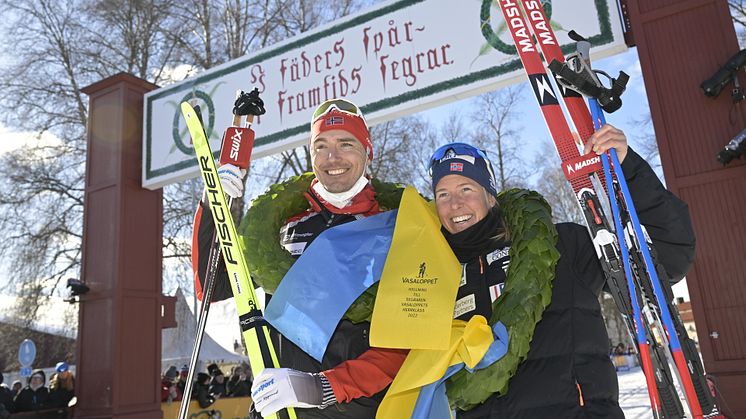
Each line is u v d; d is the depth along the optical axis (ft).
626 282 4.47
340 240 5.85
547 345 4.68
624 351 75.05
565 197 59.41
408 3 15.14
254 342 4.96
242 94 5.89
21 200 42.34
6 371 49.65
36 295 41.45
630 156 4.61
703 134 11.36
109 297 19.04
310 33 16.57
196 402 27.22
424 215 5.73
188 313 43.42
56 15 43.37
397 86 14.87
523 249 4.92
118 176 19.74
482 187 5.39
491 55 13.78
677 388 4.19
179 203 41.78
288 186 6.68
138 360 19.11
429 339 4.94
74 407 19.10
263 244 6.06
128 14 41.39
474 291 5.21
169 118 19.38
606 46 12.46
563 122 4.86
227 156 5.75
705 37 11.69
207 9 40.11
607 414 4.38
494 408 4.68
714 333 10.55
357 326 5.64
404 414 5.05
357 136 6.18
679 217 4.63
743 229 10.71
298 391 4.57
